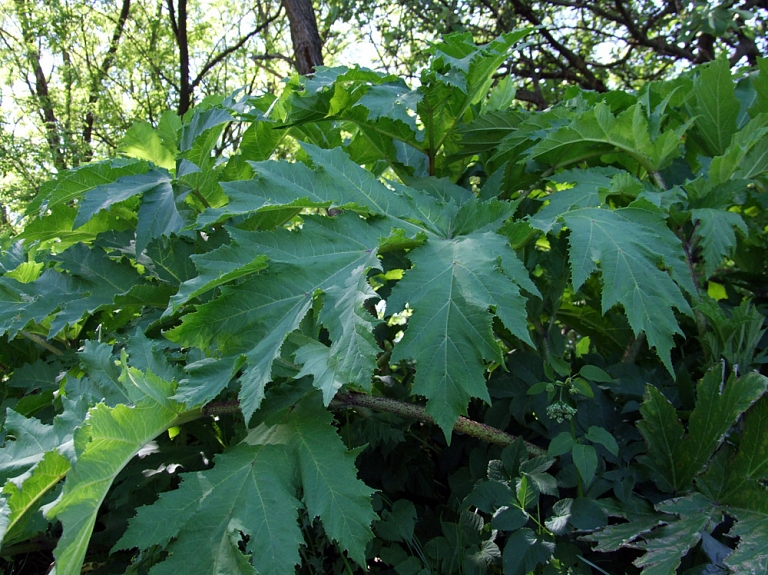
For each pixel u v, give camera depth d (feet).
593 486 4.50
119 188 5.41
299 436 4.01
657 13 26.40
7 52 45.44
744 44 21.25
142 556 3.94
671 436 4.51
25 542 5.18
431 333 3.73
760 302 6.37
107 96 44.29
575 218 4.81
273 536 3.45
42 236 6.11
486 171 6.89
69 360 5.63
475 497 4.54
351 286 3.91
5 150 36.17
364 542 3.57
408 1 28.04
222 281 3.96
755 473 4.02
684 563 4.09
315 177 4.68
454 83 5.85
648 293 4.34
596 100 6.92
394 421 5.33
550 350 5.63
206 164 5.97
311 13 21.04
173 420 4.07
